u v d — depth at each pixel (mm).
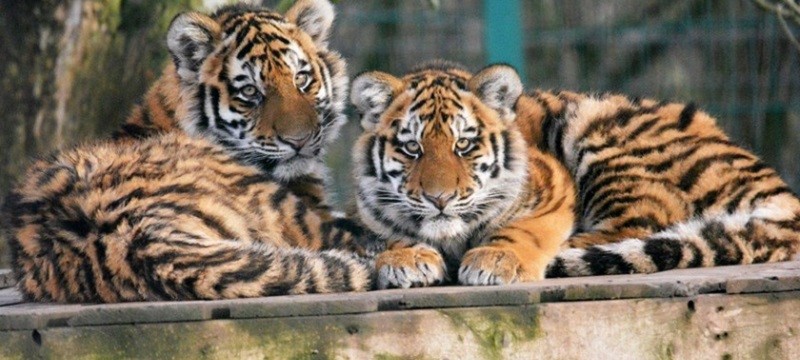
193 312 7996
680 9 20422
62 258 9062
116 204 8992
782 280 8711
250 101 11133
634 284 8445
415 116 10180
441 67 11211
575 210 10875
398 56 20484
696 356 8570
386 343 8188
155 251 8617
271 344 8078
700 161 10930
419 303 8219
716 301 8602
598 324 8414
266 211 9883
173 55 11219
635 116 11266
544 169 10820
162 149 10070
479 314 8297
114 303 8609
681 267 10000
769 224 10383
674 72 19922
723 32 19547
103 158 9758
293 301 8094
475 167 10148
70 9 13594
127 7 13773
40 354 8023
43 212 9336
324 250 9758
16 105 13664
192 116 11180
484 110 10406
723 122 19500
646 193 10828
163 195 9227
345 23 20312
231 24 11367
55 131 13734
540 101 11750
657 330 8484
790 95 19203
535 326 8328
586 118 11312
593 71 20547
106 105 13914
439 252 10164
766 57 19312
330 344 8109
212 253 8625
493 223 10344
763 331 8688
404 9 22500
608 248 9914
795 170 19234
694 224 10250
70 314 8023
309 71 11375
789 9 15102
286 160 11125
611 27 20578
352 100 10641
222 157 10156
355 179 10641
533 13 21109
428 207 9953
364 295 8344
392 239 10438
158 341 8016
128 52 13898
